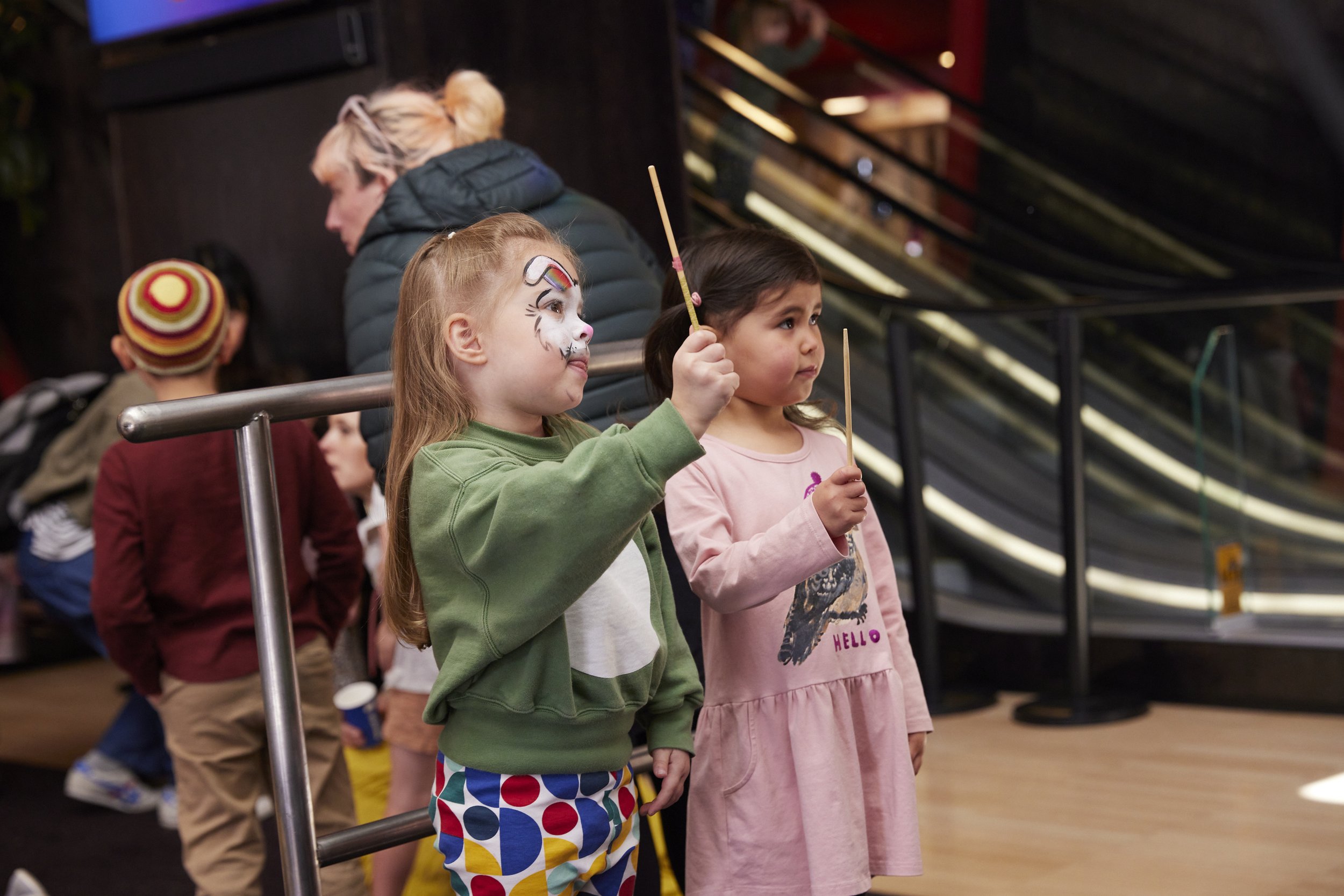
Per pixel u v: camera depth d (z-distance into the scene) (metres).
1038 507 5.04
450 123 2.25
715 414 1.25
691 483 1.62
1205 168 6.76
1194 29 6.70
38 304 6.60
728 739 1.64
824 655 1.63
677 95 3.44
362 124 2.23
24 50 6.30
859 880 1.57
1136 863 2.80
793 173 7.08
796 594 1.63
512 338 1.33
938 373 5.22
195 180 3.32
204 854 2.30
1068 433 4.06
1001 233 7.26
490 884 1.32
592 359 1.71
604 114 3.26
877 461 5.37
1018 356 5.08
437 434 1.35
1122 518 4.85
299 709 1.39
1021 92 7.41
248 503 1.37
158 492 2.29
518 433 1.37
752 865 1.61
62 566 3.71
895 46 12.34
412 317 1.37
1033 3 7.29
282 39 3.01
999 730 4.00
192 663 2.32
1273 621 4.30
